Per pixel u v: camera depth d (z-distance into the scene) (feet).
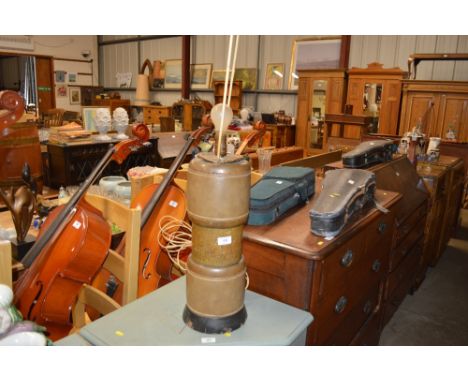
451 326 8.81
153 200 5.61
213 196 3.07
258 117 26.45
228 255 3.30
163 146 14.40
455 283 10.80
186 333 3.38
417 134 10.91
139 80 32.48
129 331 3.39
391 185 7.72
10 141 8.31
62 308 5.08
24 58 34.55
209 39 29.66
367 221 4.98
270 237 4.31
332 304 4.57
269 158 7.99
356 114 21.36
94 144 11.83
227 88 3.16
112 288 6.03
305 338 3.81
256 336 3.41
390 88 20.24
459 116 17.58
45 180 11.85
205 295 3.34
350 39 23.65
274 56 26.96
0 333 3.22
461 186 13.30
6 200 5.22
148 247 5.83
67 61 35.88
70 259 4.87
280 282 4.21
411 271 9.05
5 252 4.00
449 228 12.67
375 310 6.35
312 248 4.05
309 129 23.24
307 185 5.60
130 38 34.88
